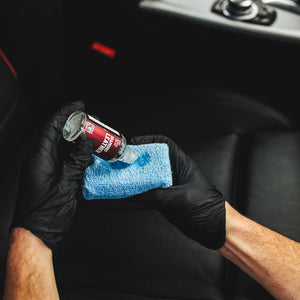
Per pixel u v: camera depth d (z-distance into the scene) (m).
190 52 1.31
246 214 1.05
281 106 1.32
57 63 1.24
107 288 0.99
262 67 1.26
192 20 1.18
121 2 1.25
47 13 1.12
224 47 1.24
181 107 1.33
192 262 0.99
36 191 0.72
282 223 1.02
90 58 1.50
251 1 1.18
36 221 0.70
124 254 1.03
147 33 1.31
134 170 0.81
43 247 0.71
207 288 0.95
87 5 1.35
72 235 1.08
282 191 1.08
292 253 0.82
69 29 1.46
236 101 1.31
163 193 0.84
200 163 1.17
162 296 0.95
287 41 1.14
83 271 1.02
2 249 1.03
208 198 0.83
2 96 1.05
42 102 1.26
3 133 1.08
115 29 1.38
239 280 0.94
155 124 1.31
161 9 1.21
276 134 1.22
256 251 0.81
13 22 1.05
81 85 1.51
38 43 1.14
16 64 1.13
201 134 1.26
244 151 1.23
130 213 1.09
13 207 1.10
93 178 0.80
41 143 0.77
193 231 0.84
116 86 1.47
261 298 0.91
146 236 1.04
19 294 0.64
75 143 0.75
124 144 0.79
